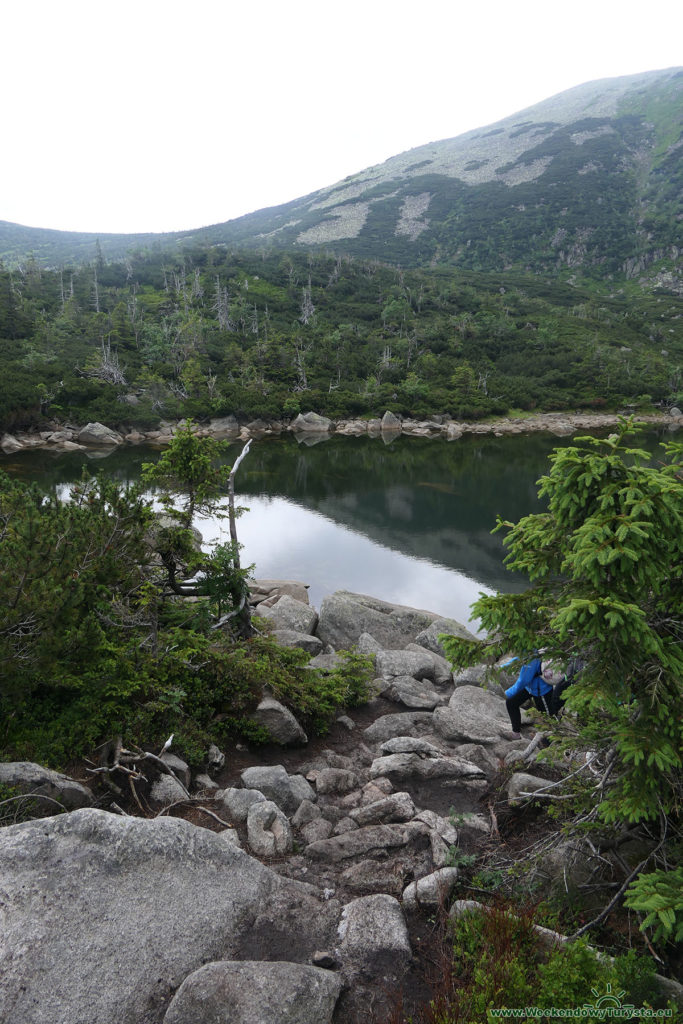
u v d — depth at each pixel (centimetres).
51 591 621
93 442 6550
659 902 350
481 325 12725
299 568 2467
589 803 480
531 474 5000
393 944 421
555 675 670
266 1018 350
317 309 13112
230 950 412
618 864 486
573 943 393
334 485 4494
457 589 2252
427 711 910
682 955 409
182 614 936
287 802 622
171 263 16462
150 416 7244
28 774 511
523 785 617
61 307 11338
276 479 4725
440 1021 351
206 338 10450
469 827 585
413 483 4591
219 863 459
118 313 10906
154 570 989
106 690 655
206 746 681
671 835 463
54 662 620
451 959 412
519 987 361
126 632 827
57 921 382
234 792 598
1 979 349
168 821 461
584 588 432
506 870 509
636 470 427
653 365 11219
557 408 9588
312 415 8281
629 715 425
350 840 548
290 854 540
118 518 820
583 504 434
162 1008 365
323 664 1047
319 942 425
